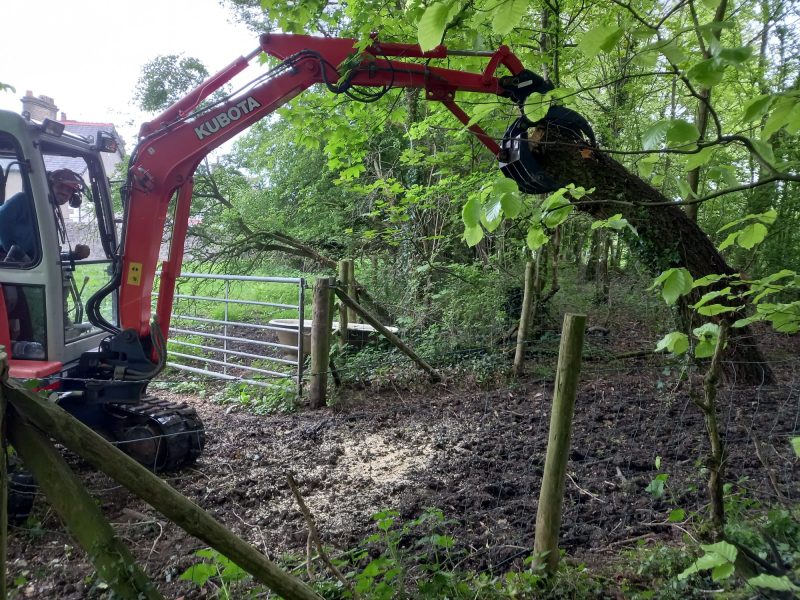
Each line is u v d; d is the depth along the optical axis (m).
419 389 6.98
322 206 12.98
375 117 6.69
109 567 1.71
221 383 7.83
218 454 5.19
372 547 3.36
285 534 3.68
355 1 5.46
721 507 2.50
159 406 4.92
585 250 11.77
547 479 2.67
